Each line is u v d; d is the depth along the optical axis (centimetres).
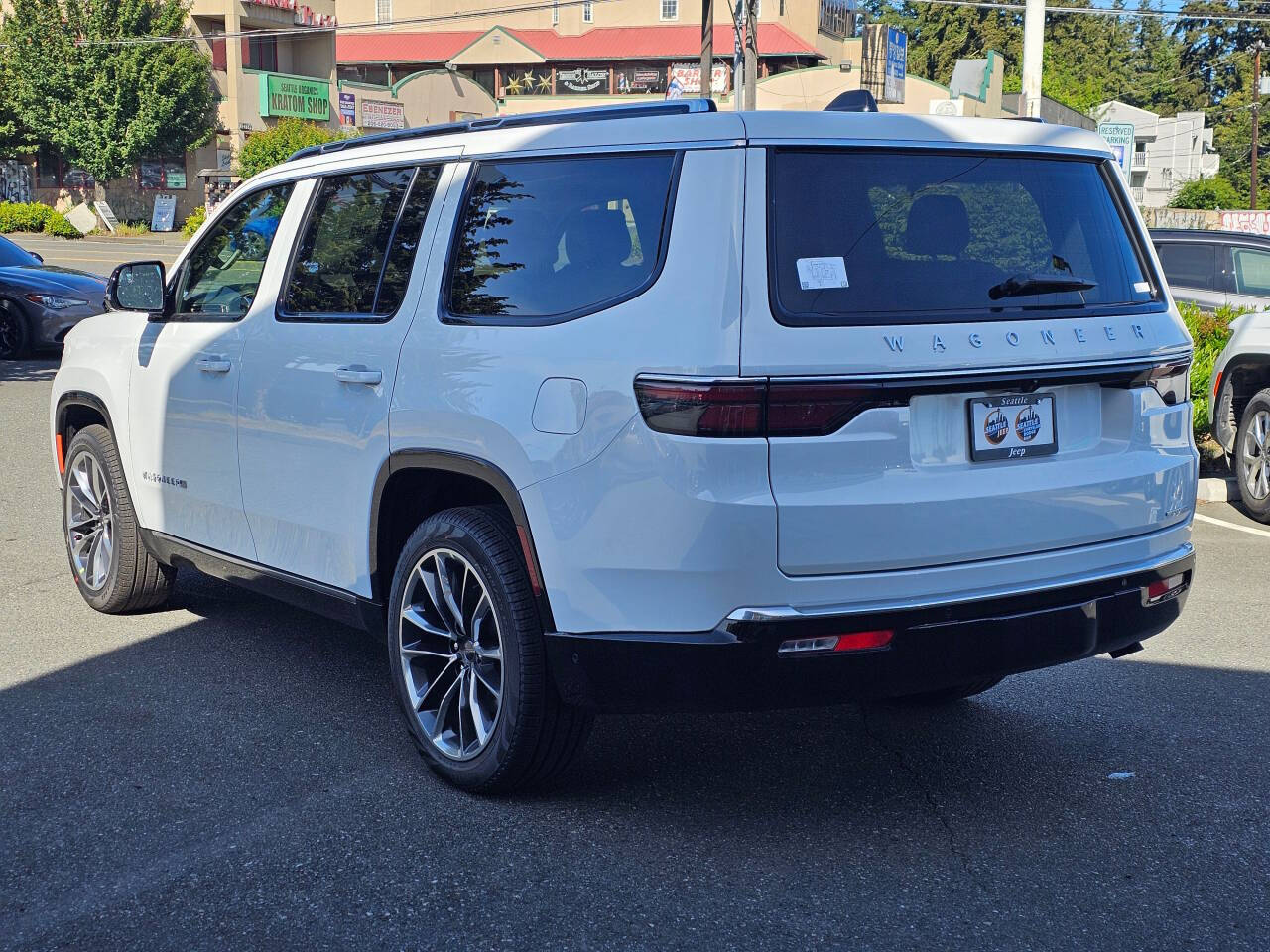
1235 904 340
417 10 6269
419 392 401
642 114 376
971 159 375
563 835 376
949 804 403
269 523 477
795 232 344
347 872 352
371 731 458
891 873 355
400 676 418
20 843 367
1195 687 520
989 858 365
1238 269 1205
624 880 349
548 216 385
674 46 5769
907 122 369
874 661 342
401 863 357
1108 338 378
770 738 459
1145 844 376
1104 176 405
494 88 6059
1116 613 379
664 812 393
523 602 375
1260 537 816
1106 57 9531
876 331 341
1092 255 392
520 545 373
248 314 489
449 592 399
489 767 389
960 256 364
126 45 4600
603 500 347
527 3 6056
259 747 442
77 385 593
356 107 5259
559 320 369
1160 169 8138
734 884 348
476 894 339
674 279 345
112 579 584
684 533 334
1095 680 529
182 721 465
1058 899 341
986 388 356
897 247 355
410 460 405
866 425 339
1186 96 9331
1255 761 441
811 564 335
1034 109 1698
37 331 1564
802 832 380
